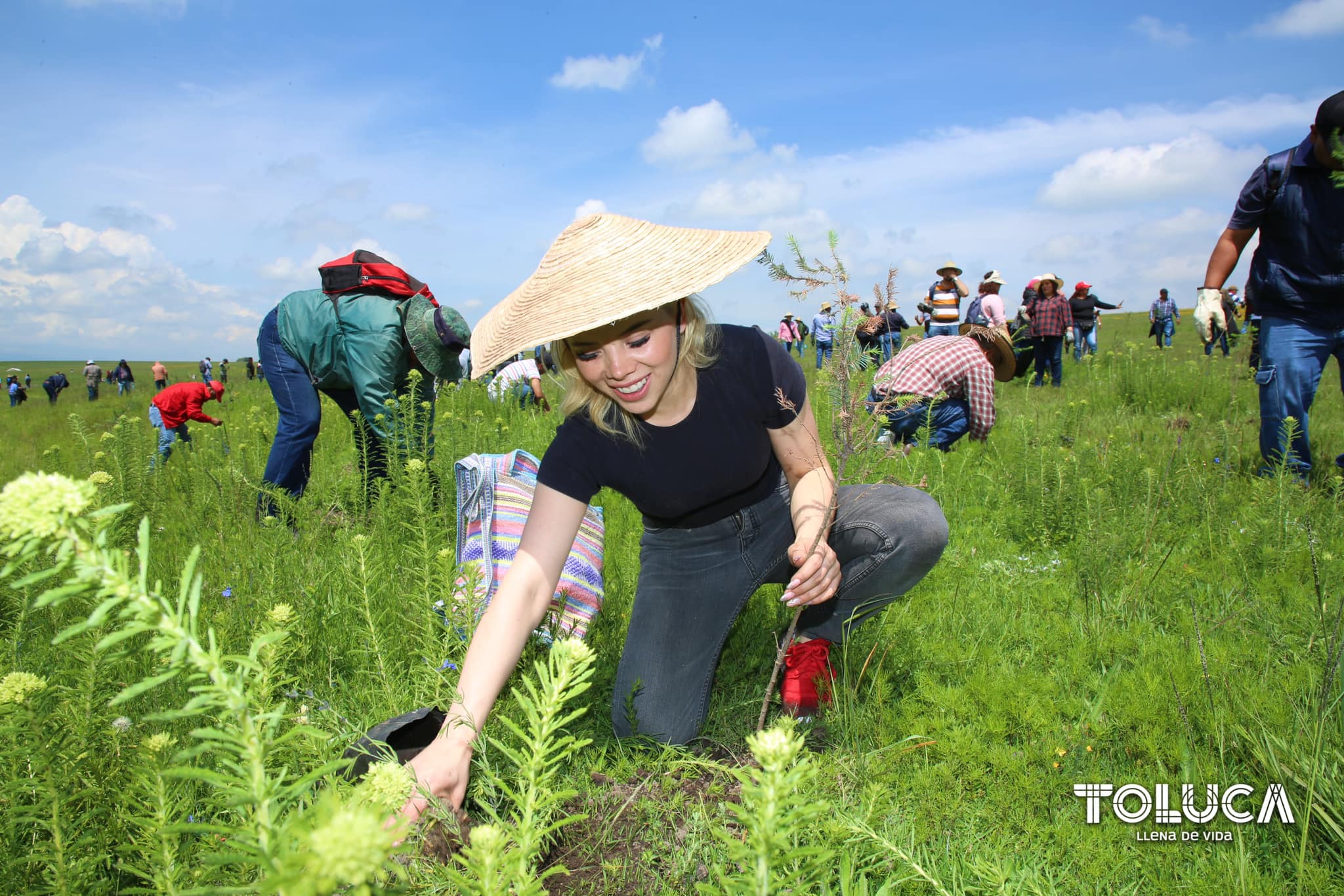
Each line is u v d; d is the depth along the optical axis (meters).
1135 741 2.19
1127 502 4.51
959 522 4.70
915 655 2.82
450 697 2.23
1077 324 16.55
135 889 1.25
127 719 1.95
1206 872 1.75
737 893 0.86
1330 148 4.13
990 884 1.63
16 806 1.44
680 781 2.24
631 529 4.62
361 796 0.84
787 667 2.64
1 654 2.22
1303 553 3.47
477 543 3.21
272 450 4.94
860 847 1.80
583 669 0.97
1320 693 2.17
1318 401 8.01
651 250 2.09
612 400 2.24
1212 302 4.98
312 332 4.82
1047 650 2.90
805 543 2.32
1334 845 1.77
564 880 1.87
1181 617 3.06
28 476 0.63
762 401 2.39
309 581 3.21
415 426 4.90
